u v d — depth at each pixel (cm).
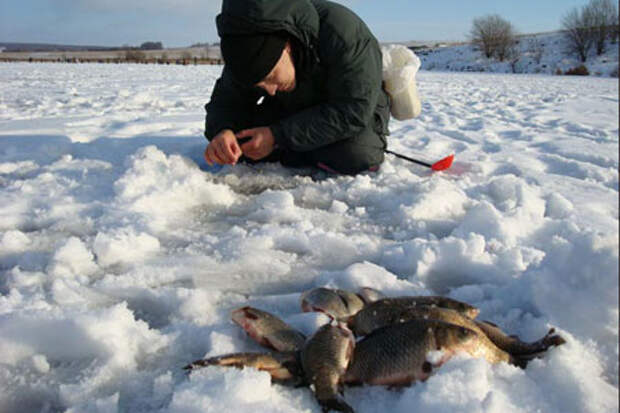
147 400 152
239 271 242
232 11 299
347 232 294
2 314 182
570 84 1800
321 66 355
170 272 237
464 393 138
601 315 166
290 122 358
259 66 311
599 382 150
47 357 176
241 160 431
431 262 238
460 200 333
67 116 728
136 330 180
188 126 637
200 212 330
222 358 152
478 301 205
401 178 381
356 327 178
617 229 261
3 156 466
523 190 327
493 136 604
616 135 589
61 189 358
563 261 184
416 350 148
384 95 414
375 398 147
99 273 241
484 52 3953
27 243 271
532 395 143
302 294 196
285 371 153
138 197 325
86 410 145
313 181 400
